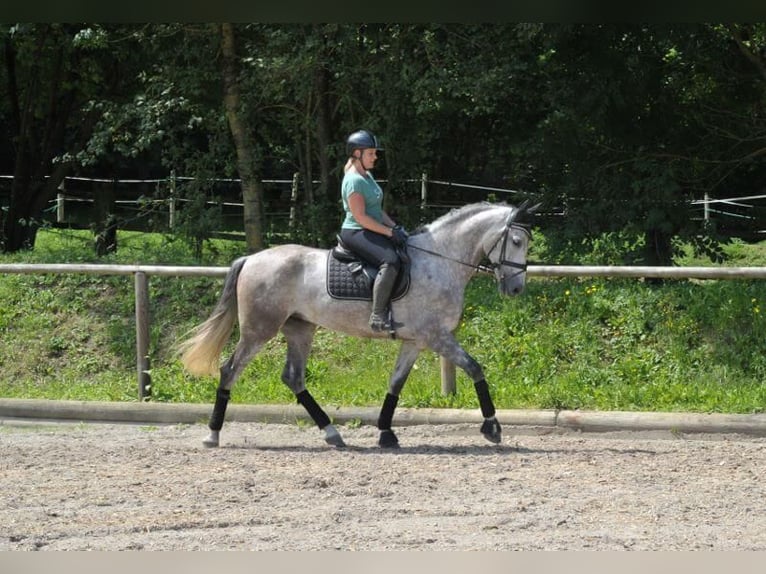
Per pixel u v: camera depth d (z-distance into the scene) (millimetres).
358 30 15250
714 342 12086
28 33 17578
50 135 20188
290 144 17797
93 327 13688
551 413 10367
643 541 6305
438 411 10602
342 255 9367
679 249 15500
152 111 16047
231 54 16266
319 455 9133
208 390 11773
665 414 10188
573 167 15555
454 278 9312
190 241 17141
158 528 6688
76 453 9172
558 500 7379
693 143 15953
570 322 12680
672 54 15617
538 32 14297
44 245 20891
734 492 7605
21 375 13031
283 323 9594
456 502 7344
